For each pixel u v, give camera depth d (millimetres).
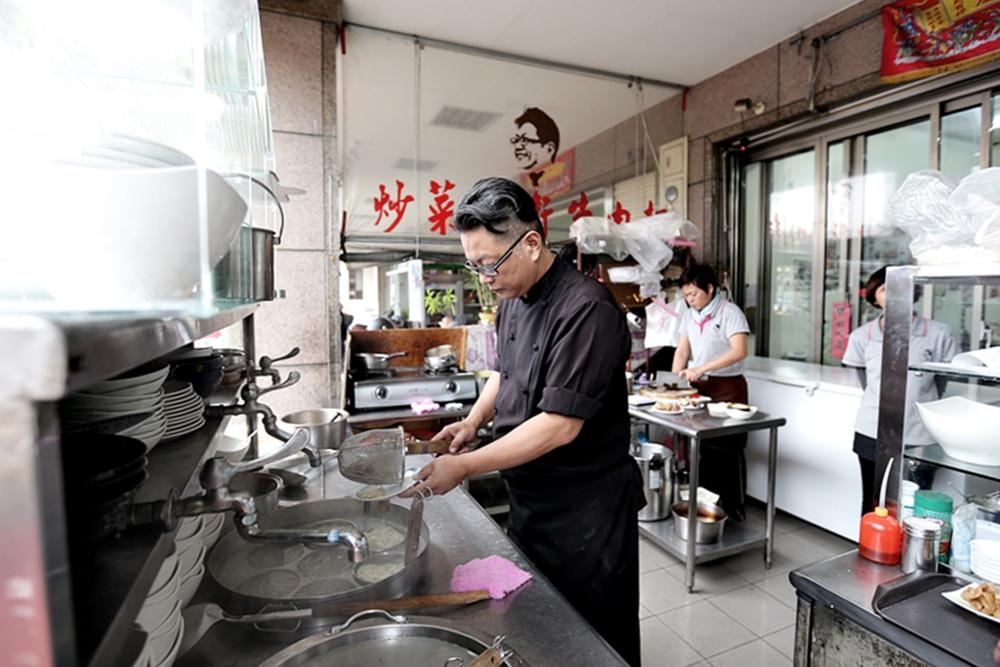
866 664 1338
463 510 1350
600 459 1408
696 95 3902
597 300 1304
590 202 4801
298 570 1023
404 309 4367
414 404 2883
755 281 3893
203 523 922
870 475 2582
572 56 3443
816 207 3445
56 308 442
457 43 3238
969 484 1769
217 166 885
